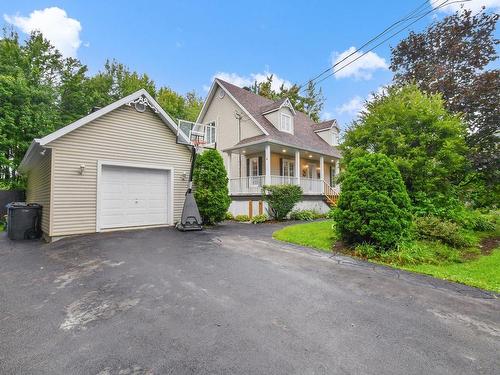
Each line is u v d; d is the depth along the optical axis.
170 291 3.95
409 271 5.01
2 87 14.39
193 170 9.98
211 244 7.02
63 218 7.82
